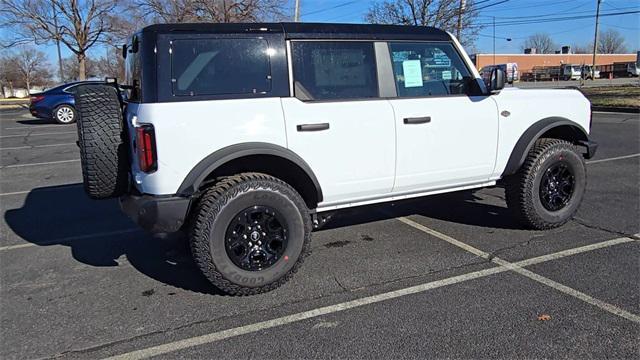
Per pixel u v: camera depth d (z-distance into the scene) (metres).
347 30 4.02
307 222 3.76
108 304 3.61
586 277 3.79
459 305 3.42
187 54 3.49
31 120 20.03
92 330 3.25
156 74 3.41
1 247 4.91
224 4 24.55
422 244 4.64
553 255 4.25
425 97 4.29
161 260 4.47
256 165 3.78
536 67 68.56
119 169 3.75
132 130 3.60
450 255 4.35
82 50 35.06
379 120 4.02
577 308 3.32
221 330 3.21
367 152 4.01
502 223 5.19
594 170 7.53
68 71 59.62
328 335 3.10
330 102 3.87
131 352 2.99
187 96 3.46
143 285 3.93
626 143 9.96
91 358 2.94
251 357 2.89
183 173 3.43
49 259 4.55
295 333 3.14
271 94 3.69
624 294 3.49
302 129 3.73
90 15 34.53
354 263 4.24
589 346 2.88
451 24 25.84
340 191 3.99
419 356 2.84
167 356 2.94
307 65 3.84
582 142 5.11
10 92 62.47
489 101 4.55
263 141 3.62
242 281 3.57
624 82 43.31
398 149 4.14
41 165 9.57
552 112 4.88
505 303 3.42
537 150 4.73
